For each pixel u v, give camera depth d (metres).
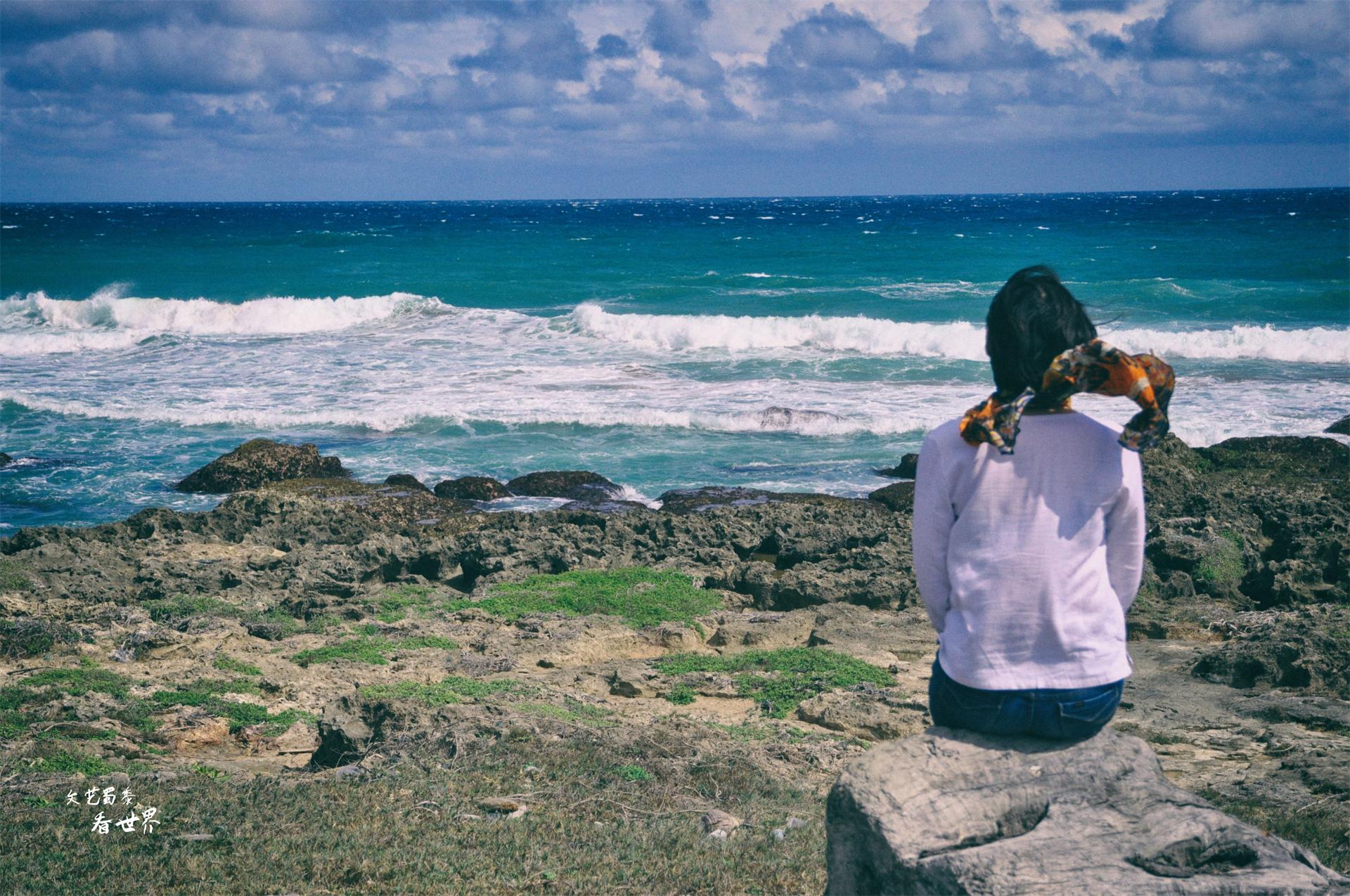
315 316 40.62
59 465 22.95
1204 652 11.36
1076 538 2.73
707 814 6.95
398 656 11.26
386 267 61.00
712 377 30.58
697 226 121.75
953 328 34.44
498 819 6.78
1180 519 15.20
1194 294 43.91
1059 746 3.01
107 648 11.16
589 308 37.72
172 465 23.02
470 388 29.41
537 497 20.80
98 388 29.77
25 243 82.81
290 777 7.88
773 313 42.62
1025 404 2.68
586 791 7.37
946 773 2.94
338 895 5.44
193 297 49.44
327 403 27.80
